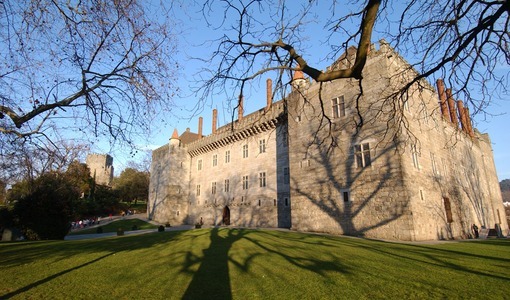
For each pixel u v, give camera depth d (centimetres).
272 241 1588
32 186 2339
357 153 2162
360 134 2169
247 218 3728
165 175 5316
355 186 2134
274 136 3522
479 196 3441
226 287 738
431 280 743
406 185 1878
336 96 2416
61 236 2447
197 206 4944
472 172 3419
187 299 657
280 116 3203
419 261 988
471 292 643
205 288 734
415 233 1802
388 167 1962
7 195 3225
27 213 2331
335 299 627
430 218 2055
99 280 838
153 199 5781
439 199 2294
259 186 3638
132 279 844
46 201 2386
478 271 830
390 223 1891
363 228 2027
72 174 3622
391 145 1969
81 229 4184
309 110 2622
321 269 887
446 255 1109
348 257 1073
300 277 802
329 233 2222
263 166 3631
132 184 7481
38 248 1559
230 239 1725
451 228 2327
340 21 688
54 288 762
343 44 719
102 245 1686
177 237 2008
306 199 2472
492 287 672
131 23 886
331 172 2317
